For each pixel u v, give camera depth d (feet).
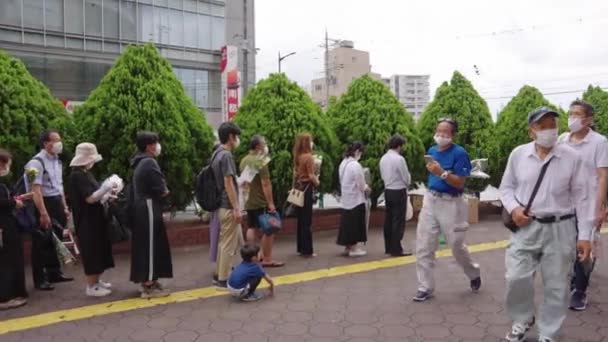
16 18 74.28
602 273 20.26
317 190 28.66
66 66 79.41
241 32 107.24
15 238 16.61
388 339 14.05
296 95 28.99
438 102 34.94
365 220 23.40
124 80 24.31
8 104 21.49
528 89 36.27
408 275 20.29
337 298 17.48
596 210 13.84
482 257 22.97
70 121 23.97
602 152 15.44
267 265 21.62
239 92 92.73
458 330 14.62
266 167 21.17
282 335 14.34
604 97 47.11
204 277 20.11
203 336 14.28
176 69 92.48
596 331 14.43
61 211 19.54
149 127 23.70
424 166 32.42
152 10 87.66
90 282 17.70
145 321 15.38
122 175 23.72
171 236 25.27
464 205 17.21
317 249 25.03
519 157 13.37
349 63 167.32
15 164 21.36
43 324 15.12
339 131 32.01
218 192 18.51
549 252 12.82
